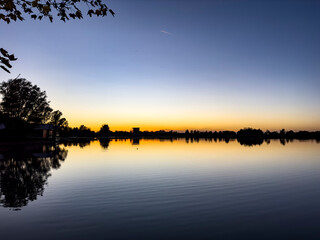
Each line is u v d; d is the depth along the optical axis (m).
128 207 8.62
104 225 6.89
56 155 27.84
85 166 19.09
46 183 12.74
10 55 3.22
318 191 11.16
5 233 6.34
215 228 6.70
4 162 21.16
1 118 53.84
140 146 48.97
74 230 6.53
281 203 9.23
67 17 4.45
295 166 19.34
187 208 8.54
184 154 30.06
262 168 18.28
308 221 7.27
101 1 4.43
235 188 11.69
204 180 13.69
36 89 60.00
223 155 28.72
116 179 13.91
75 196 10.09
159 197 10.01
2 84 56.31
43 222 7.13
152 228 6.68
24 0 3.91
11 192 10.76
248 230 6.56
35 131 64.88
